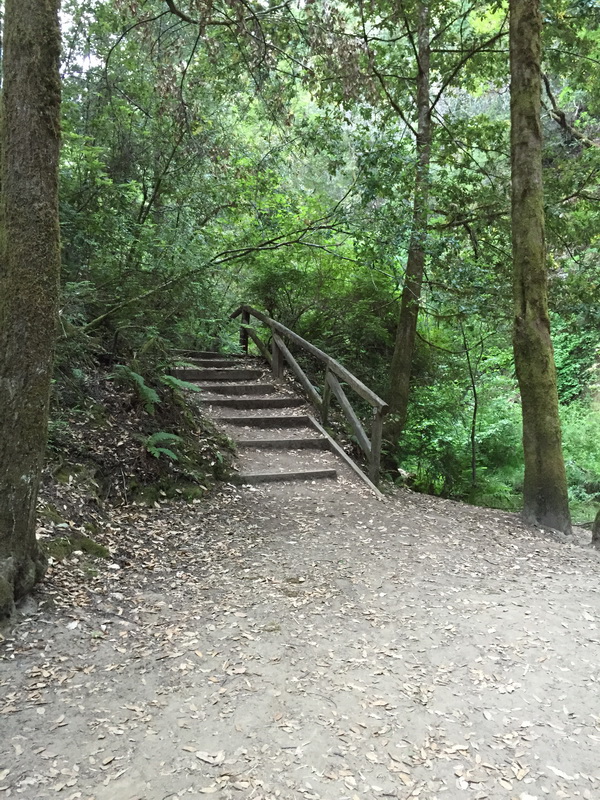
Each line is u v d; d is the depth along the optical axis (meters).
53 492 4.70
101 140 8.84
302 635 3.54
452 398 10.46
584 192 8.59
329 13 7.16
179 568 4.44
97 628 3.49
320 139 8.88
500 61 9.86
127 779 2.32
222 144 9.72
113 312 6.92
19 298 3.32
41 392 3.46
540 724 2.76
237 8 6.47
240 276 11.07
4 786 2.25
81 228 7.04
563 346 15.25
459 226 9.45
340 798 2.26
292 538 5.24
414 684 3.06
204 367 9.66
